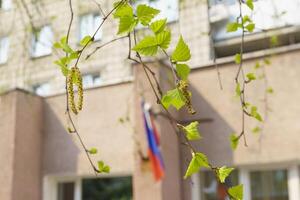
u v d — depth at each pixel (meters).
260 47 11.85
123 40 12.12
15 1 8.19
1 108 12.00
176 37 12.26
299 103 9.56
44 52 15.54
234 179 10.03
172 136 10.09
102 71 14.05
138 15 1.82
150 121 9.38
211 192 9.98
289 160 9.41
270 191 9.65
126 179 20.75
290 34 10.66
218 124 10.21
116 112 11.55
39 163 12.15
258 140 9.30
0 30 16.47
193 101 10.54
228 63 10.38
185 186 10.12
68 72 2.04
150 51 1.81
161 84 9.79
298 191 9.38
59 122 12.22
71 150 11.91
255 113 3.54
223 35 12.12
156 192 9.40
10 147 11.59
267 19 8.37
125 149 11.23
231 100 10.14
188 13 12.26
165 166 9.64
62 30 12.98
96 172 2.73
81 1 12.04
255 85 9.95
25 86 15.80
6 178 11.45
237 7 11.58
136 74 10.09
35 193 11.88
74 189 12.04
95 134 11.67
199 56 12.45
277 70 9.86
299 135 9.41
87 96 11.96
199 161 2.02
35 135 12.16
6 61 16.45
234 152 9.91
